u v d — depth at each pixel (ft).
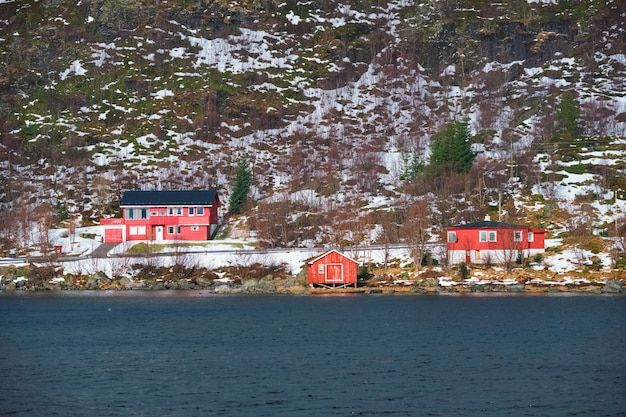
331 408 354.74
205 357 457.68
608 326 549.54
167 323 579.89
